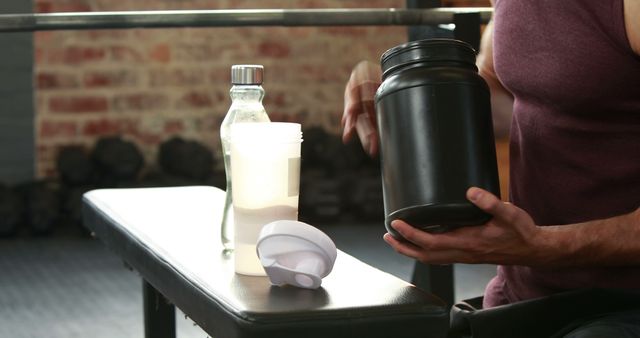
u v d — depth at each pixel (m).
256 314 0.99
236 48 5.66
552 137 1.32
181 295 1.18
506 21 1.32
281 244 1.10
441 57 1.10
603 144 1.28
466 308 1.46
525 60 1.30
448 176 1.07
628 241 1.19
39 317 3.49
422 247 1.11
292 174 1.19
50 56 5.40
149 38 5.53
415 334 1.02
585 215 1.32
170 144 5.46
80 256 4.53
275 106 5.76
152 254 1.30
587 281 1.34
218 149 5.70
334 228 5.16
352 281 1.14
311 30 5.75
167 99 5.60
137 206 1.65
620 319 1.24
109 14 1.88
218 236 1.40
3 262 4.41
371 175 5.58
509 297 1.49
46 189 5.12
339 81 5.81
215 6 5.59
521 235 1.11
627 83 1.22
